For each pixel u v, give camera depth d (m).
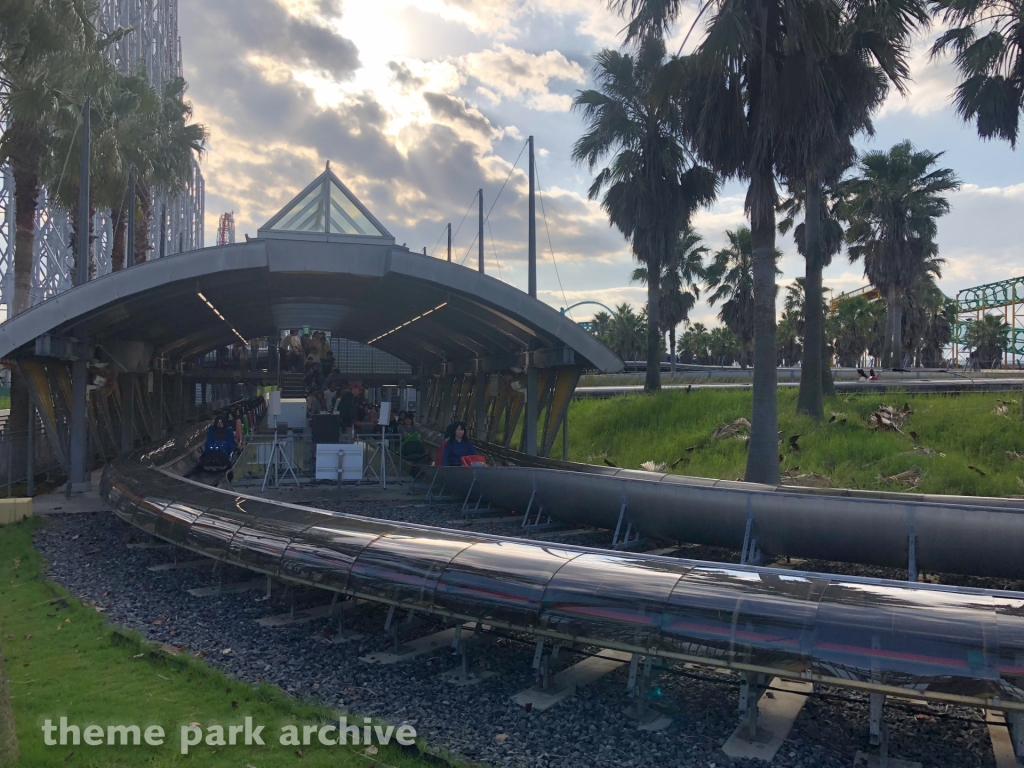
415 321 19.28
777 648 4.11
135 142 22.30
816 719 4.49
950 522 7.23
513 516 12.01
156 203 54.00
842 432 15.98
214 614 6.76
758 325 12.46
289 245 12.15
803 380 17.50
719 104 11.92
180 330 19.81
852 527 7.76
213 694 4.68
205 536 7.66
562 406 15.43
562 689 4.97
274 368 34.47
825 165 12.41
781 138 11.65
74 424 13.84
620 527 10.01
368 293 16.19
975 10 13.91
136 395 20.28
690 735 4.28
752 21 11.41
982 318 83.31
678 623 4.45
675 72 12.31
